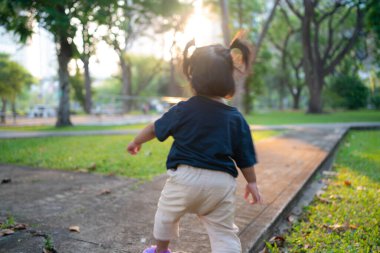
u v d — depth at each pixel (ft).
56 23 15.47
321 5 73.46
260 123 49.93
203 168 6.32
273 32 107.96
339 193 13.85
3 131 39.78
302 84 117.91
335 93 56.49
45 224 9.92
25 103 172.14
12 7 16.49
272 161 19.34
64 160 20.07
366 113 75.97
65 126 47.57
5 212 10.96
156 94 171.94
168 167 6.73
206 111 6.55
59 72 47.44
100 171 17.43
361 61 53.57
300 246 9.30
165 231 6.78
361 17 55.11
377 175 16.70
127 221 10.19
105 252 8.21
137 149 7.43
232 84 6.61
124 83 110.83
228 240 6.52
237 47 6.97
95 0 15.24
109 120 65.21
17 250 8.19
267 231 9.69
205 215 6.65
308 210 11.98
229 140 6.51
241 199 12.19
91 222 10.10
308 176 15.69
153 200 12.28
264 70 87.15
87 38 17.13
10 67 61.36
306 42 68.59
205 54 6.57
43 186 14.35
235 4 84.69
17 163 19.69
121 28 18.63
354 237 9.54
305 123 48.70
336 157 22.53
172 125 6.66
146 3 56.24
